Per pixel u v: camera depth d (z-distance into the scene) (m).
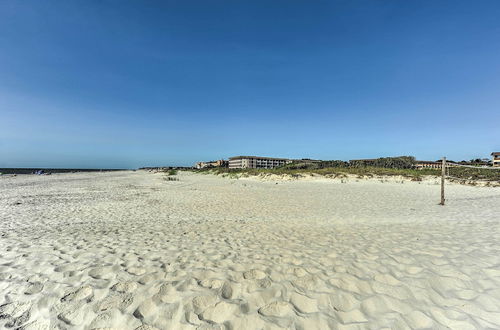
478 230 5.23
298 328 2.24
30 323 2.38
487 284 2.88
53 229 6.00
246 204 10.21
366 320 2.34
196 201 11.14
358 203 10.23
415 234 5.05
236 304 2.59
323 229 5.77
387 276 3.15
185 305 2.57
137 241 4.87
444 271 3.22
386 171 26.38
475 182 18.55
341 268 3.42
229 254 4.06
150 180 28.31
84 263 3.71
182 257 3.94
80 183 23.47
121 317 2.40
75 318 2.42
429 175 23.23
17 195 13.55
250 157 90.12
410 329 2.21
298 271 3.36
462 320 2.31
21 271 3.46
